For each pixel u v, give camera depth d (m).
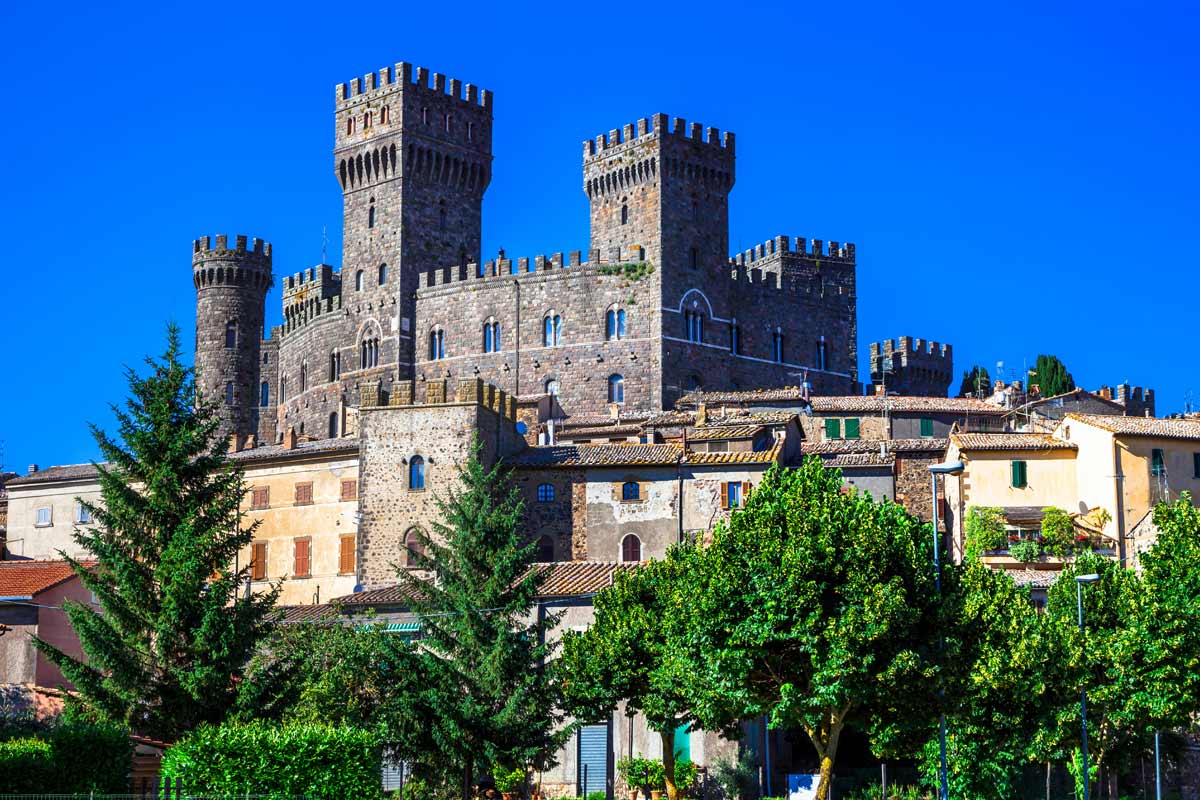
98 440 70.50
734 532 60.19
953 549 104.25
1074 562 85.69
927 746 64.88
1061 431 104.44
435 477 98.88
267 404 178.38
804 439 126.44
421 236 154.38
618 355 143.75
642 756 75.94
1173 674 66.75
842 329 160.38
